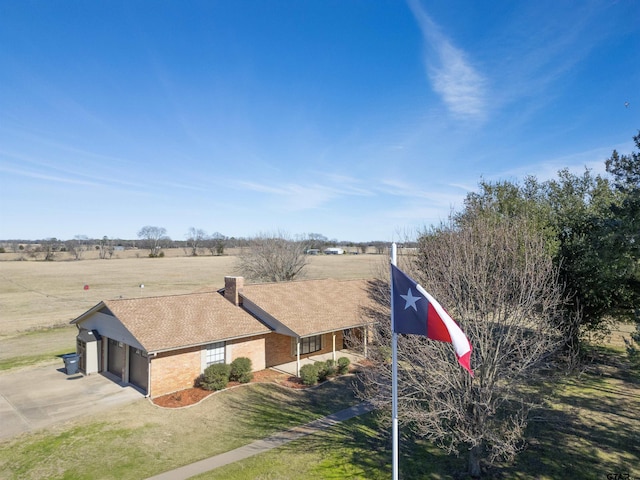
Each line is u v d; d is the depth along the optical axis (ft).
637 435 45.34
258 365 71.36
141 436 46.06
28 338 97.66
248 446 43.65
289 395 59.52
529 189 87.35
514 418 41.22
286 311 74.38
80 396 58.44
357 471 38.34
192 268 270.46
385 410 44.09
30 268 268.00
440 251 46.98
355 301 86.84
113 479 37.32
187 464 39.83
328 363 68.08
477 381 39.29
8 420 50.47
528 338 42.55
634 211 42.34
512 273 40.70
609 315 71.46
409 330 26.61
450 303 39.37
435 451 42.45
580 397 56.44
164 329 62.13
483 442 42.98
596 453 41.34
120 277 222.28
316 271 220.02
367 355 56.54
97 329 71.67
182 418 51.24
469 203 80.23
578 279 64.34
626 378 64.95
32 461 40.78
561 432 45.93
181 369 61.57
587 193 84.33
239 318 72.13
